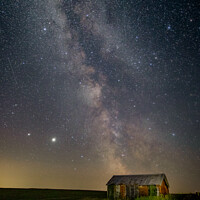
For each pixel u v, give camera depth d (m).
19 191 37.75
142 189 23.84
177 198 17.73
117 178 26.70
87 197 28.39
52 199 26.44
